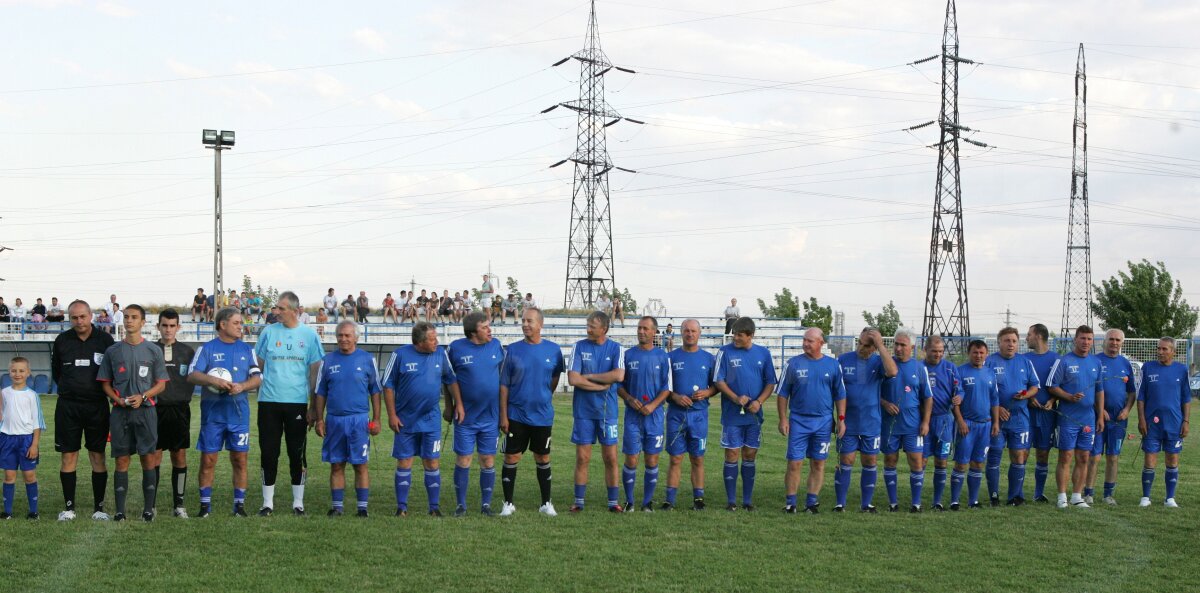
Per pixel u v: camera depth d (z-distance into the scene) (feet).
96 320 128.67
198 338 129.70
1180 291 171.42
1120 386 41.52
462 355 36.40
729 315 139.33
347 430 35.27
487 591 25.71
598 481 46.44
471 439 36.42
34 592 25.05
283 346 35.50
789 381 38.17
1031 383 41.09
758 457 56.49
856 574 27.89
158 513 35.55
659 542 31.53
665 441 39.42
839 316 222.89
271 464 35.29
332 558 28.71
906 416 38.68
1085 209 177.58
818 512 37.88
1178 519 37.40
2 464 34.19
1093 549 31.55
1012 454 41.04
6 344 117.70
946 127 165.78
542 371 36.50
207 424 34.83
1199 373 114.93
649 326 37.52
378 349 129.08
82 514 35.24
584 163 185.78
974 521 36.19
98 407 34.55
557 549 30.32
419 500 40.06
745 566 28.60
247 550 29.48
